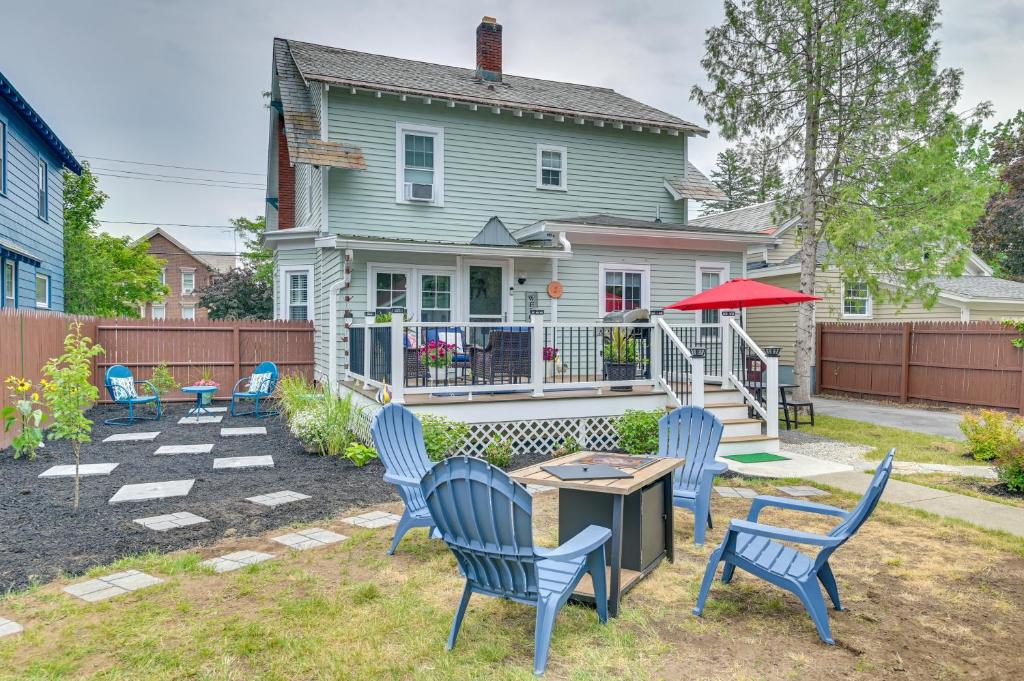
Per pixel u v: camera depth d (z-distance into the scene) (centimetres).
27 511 590
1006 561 470
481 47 1586
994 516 586
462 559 341
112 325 1427
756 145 1399
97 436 1016
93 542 506
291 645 335
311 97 1398
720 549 376
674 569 453
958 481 732
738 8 1311
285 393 1212
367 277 1227
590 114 1436
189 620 365
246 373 1524
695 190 1521
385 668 314
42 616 370
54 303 1661
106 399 1423
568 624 365
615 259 1354
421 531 536
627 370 952
